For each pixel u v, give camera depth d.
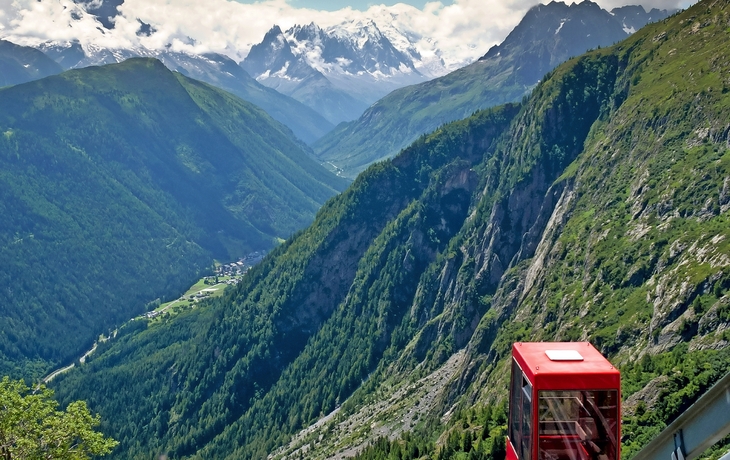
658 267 136.00
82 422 66.38
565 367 32.81
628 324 127.19
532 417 32.22
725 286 110.31
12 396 63.44
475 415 140.50
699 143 161.38
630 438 92.44
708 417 25.25
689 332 109.50
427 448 142.00
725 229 124.88
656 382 98.50
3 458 61.94
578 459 31.92
